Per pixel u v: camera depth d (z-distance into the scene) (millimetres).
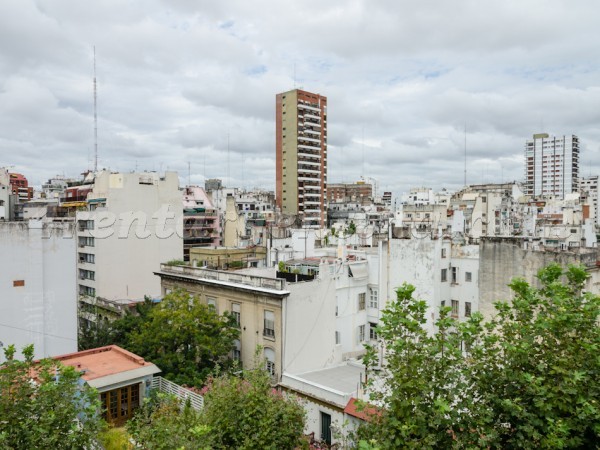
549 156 191750
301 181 138375
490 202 96812
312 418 27672
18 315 31969
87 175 90625
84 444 14703
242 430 16734
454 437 12727
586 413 10797
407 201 156125
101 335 37000
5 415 13453
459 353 12578
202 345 31078
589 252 31828
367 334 40562
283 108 139625
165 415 17688
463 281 40375
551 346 12547
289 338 32281
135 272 68562
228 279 36312
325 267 35219
